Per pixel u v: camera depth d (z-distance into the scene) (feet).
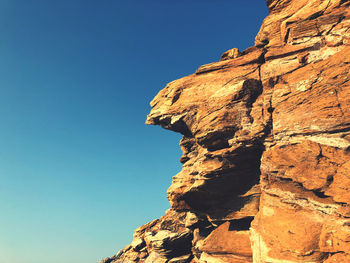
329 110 78.28
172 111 120.37
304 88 85.97
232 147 96.27
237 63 110.01
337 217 69.62
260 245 80.79
